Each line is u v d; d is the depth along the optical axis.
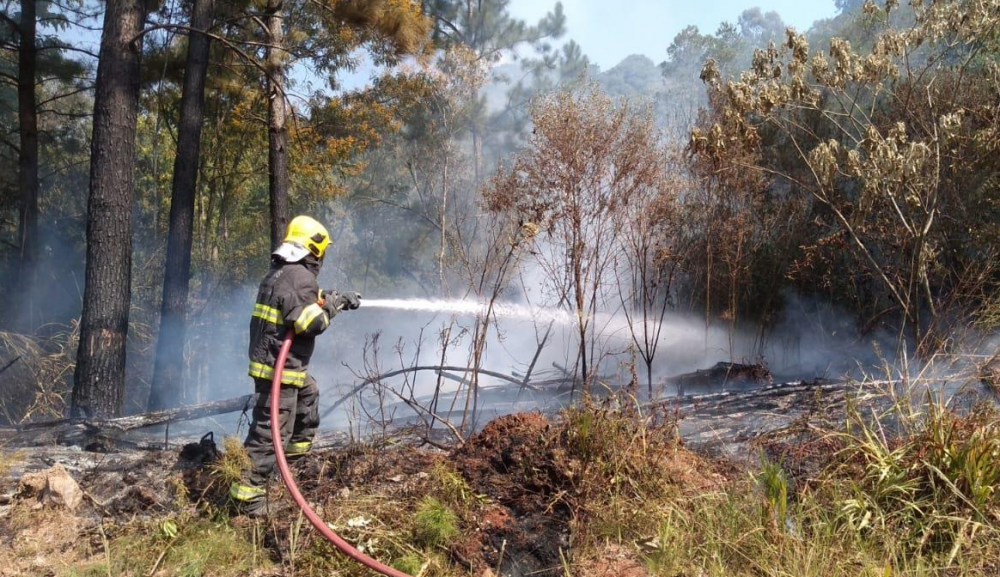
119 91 7.30
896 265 7.08
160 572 3.70
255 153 15.64
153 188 16.50
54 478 4.29
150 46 13.00
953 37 7.06
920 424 4.39
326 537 3.51
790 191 8.16
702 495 4.03
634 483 4.14
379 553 3.78
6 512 4.22
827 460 4.39
